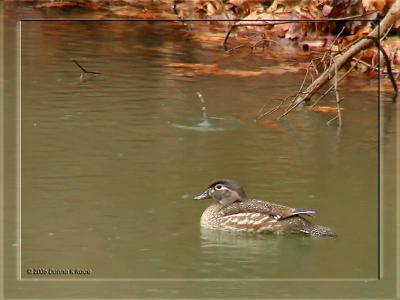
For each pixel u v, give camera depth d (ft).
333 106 62.23
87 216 44.11
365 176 49.65
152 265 39.68
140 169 50.08
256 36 78.48
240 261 41.22
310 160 51.65
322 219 44.98
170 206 45.85
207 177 49.24
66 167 49.98
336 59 60.95
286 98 58.18
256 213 45.88
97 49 73.56
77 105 60.54
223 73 68.39
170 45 75.97
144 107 60.90
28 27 80.64
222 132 56.59
